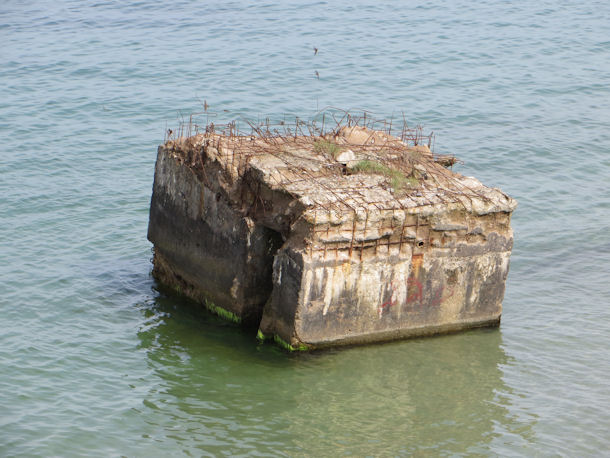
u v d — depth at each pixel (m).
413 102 29.44
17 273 19.00
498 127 27.80
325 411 14.63
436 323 16.67
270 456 13.41
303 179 16.17
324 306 15.65
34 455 13.28
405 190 16.22
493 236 16.45
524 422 14.42
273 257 16.53
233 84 30.58
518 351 16.47
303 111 28.25
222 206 16.75
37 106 28.73
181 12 39.75
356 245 15.45
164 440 13.76
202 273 17.58
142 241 20.88
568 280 19.34
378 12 39.75
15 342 16.42
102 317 17.50
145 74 31.61
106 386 15.20
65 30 37.12
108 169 24.56
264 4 40.97
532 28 37.53
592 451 13.68
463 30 37.19
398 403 14.87
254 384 15.32
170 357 16.12
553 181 24.48
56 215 21.91
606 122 28.31
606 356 16.36
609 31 37.22
